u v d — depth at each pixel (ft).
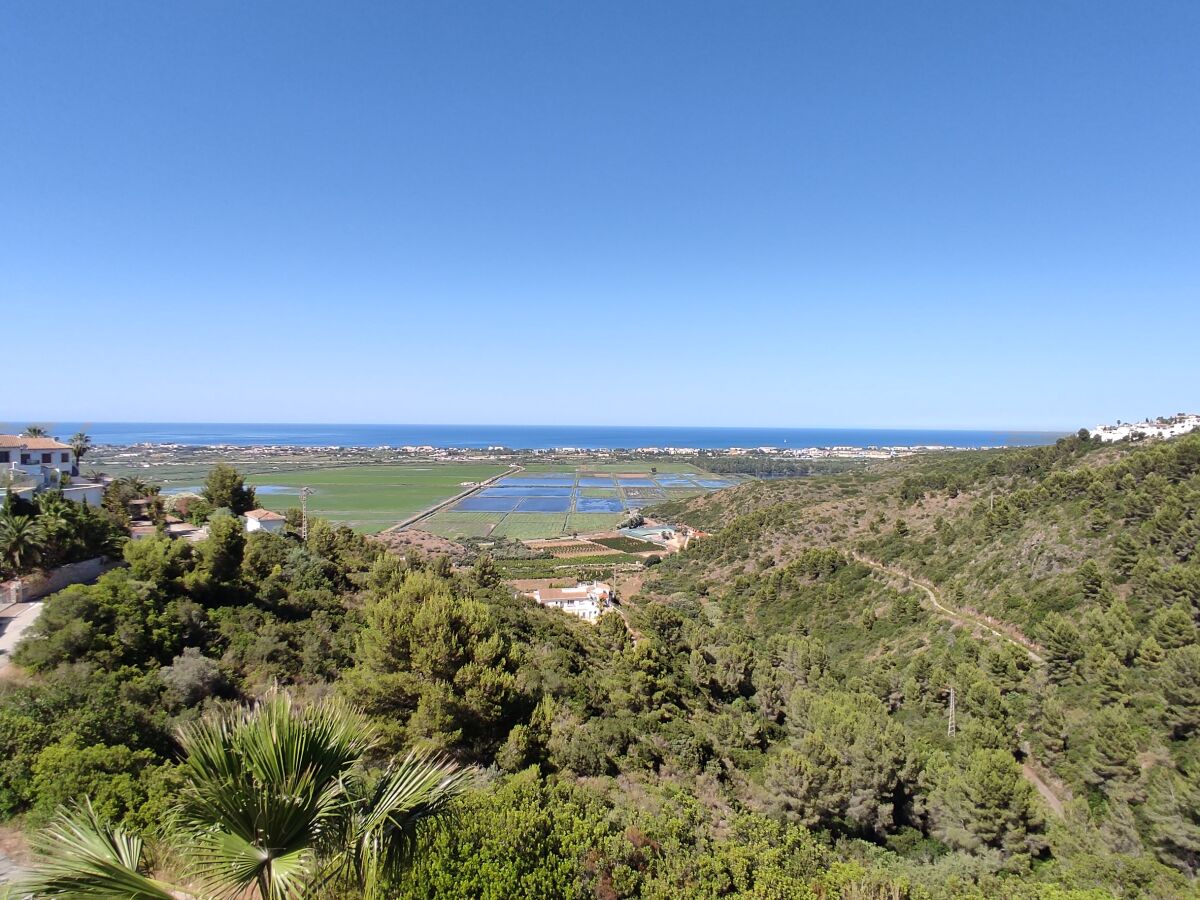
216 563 111.24
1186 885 74.23
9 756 44.34
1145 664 118.21
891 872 74.38
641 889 44.65
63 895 16.28
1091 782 98.94
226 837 17.60
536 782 54.49
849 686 148.87
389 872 20.17
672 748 95.40
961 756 104.63
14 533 98.94
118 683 65.41
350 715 21.71
